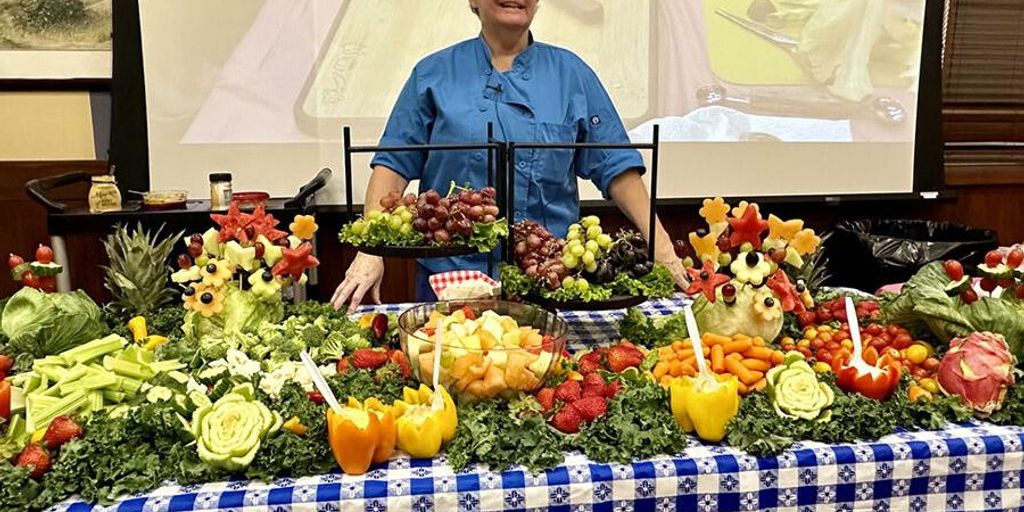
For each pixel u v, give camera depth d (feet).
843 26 9.79
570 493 3.23
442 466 3.31
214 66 8.83
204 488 3.14
